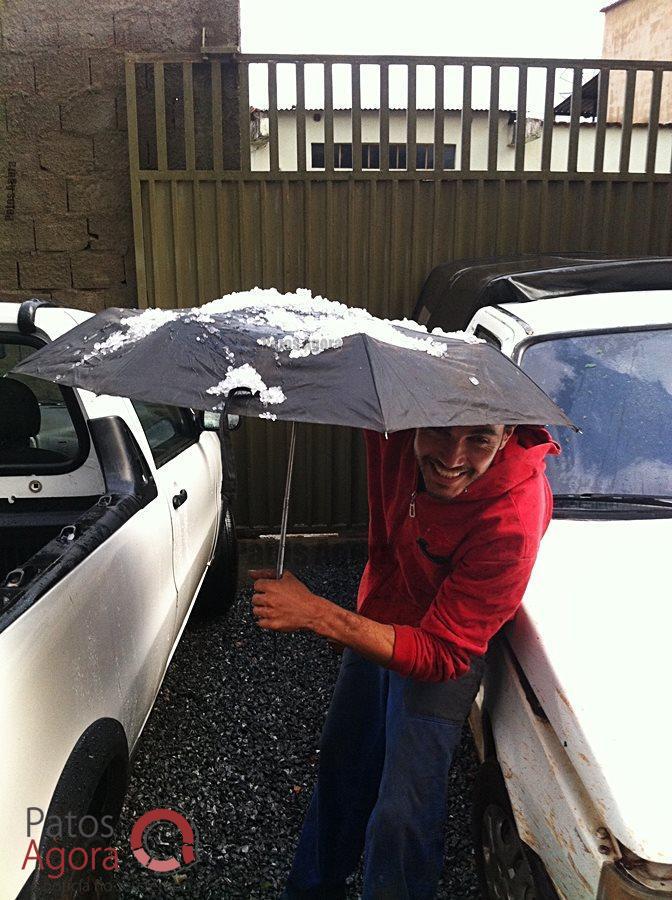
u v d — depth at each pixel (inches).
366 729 84.9
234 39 193.0
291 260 200.7
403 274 204.4
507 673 81.0
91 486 108.3
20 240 201.6
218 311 68.1
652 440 101.4
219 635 170.9
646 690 67.0
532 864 73.2
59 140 197.6
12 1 191.5
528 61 196.2
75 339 70.9
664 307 116.3
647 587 79.6
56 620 72.6
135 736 95.8
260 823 112.5
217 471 163.6
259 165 570.6
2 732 60.6
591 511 94.9
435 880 77.3
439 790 74.7
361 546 209.3
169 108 195.8
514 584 69.4
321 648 164.9
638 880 57.9
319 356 58.1
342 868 86.7
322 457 207.3
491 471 68.9
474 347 70.6
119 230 202.1
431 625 70.6
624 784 59.8
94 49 193.9
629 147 203.5
